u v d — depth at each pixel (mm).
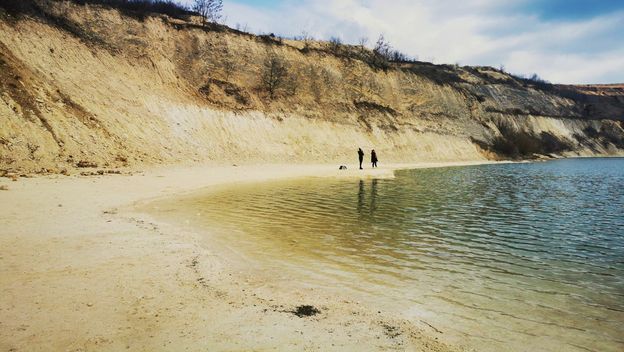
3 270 5879
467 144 56062
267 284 6117
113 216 10328
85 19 30672
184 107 31500
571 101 98750
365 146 43594
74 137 21078
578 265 7699
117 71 29031
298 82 44281
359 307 5348
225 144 31766
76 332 4223
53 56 24875
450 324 4949
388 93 53062
